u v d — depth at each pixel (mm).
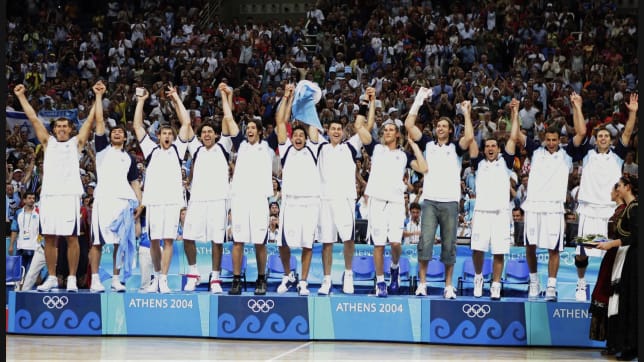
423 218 8438
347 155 8633
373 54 17484
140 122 8891
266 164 8633
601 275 7730
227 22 21328
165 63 17734
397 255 8758
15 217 11602
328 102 14977
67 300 8680
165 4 20578
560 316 8164
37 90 17141
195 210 8688
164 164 8750
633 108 8406
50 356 7406
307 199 8547
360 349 7934
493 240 8312
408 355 7621
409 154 8633
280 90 15727
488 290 10062
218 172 8695
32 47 18938
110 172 8758
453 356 7598
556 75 16453
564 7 18141
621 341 7441
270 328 8461
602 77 16328
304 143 8648
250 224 8516
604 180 8422
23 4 20297
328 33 17906
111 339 8445
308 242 8539
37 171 13180
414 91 15477
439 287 10219
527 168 12031
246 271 10438
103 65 18641
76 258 8750
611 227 7711
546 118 15266
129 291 8891
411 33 18094
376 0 19234
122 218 8766
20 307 8719
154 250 8969
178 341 8344
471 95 15258
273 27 18781
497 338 8219
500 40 17406
